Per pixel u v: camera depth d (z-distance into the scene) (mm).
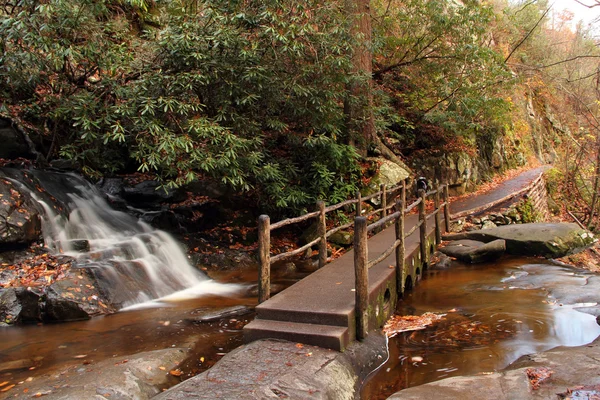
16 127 8508
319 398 3240
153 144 7359
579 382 3354
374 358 4219
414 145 14383
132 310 5965
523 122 23656
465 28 13305
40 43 6680
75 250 6859
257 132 8633
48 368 4148
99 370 3867
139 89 7449
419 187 11117
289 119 9555
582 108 16484
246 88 8234
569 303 5914
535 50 24000
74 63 7883
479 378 3576
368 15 10867
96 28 7469
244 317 5645
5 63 7285
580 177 17391
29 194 7020
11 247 6312
